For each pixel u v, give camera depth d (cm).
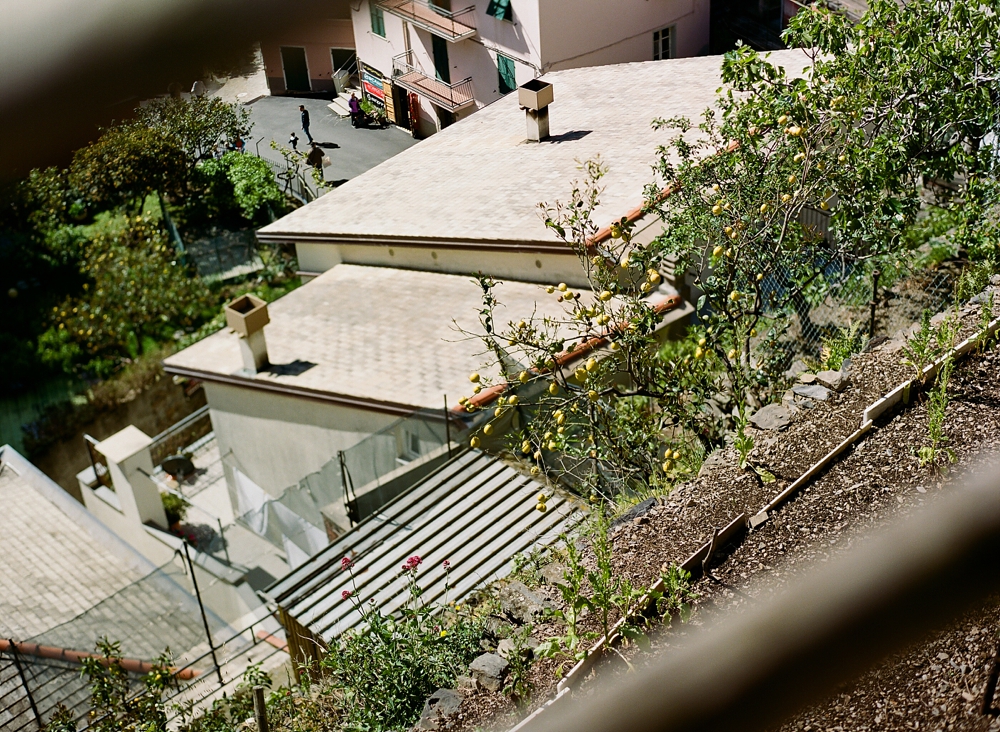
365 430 1425
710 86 1914
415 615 732
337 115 3556
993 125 1092
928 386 776
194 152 2986
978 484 653
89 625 1422
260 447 1636
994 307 862
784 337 1163
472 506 1089
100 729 1106
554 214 1545
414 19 3150
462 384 1330
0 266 2745
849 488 692
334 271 1828
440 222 1667
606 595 611
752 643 573
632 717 553
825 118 1070
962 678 489
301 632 1041
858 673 520
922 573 575
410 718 661
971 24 1035
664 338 1295
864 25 1074
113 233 2817
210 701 1287
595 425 927
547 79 2203
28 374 2655
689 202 1079
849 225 1013
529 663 639
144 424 2638
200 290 2834
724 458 786
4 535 1784
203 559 1639
